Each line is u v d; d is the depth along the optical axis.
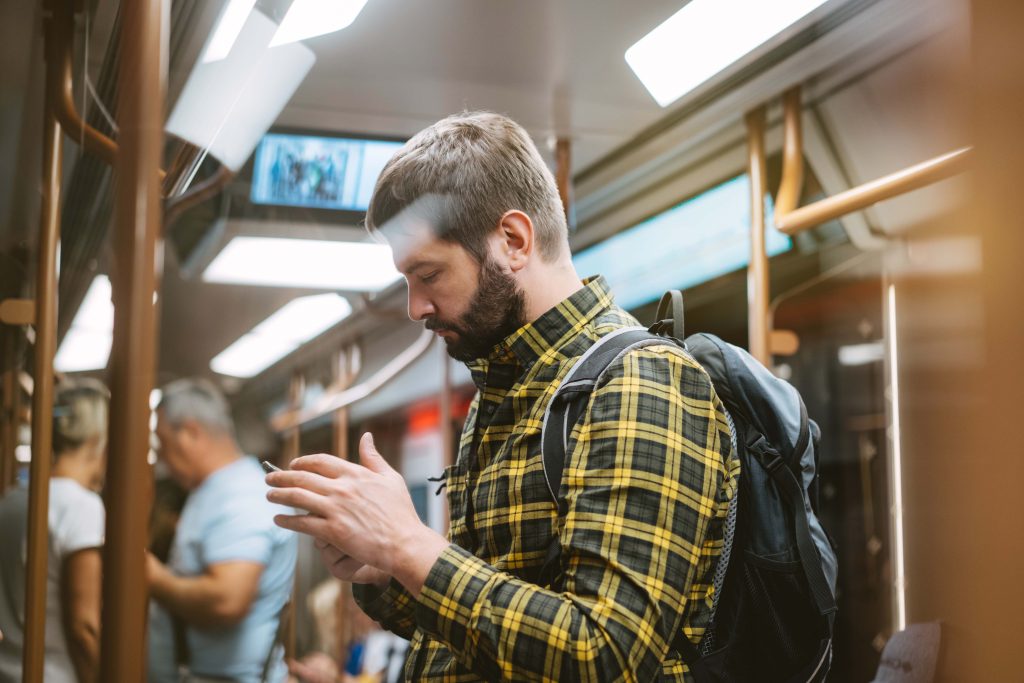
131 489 1.02
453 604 1.02
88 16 1.65
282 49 1.86
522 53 2.26
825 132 2.47
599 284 1.29
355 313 2.31
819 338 2.82
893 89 2.17
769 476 1.19
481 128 1.26
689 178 2.97
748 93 2.51
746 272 2.90
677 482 1.05
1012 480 0.42
